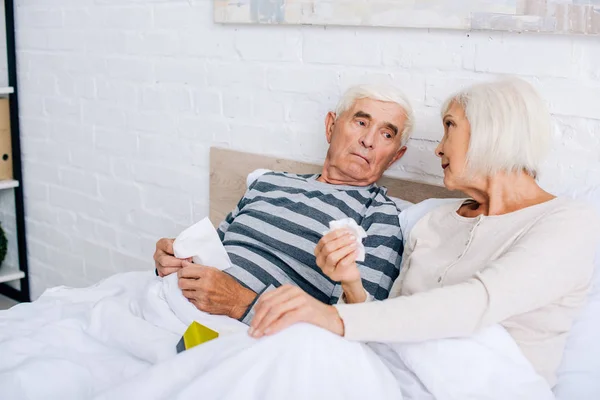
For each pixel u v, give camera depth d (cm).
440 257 154
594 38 157
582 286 138
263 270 173
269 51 216
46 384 135
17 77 304
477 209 155
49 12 282
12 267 325
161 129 252
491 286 127
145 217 264
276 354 121
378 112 181
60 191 296
